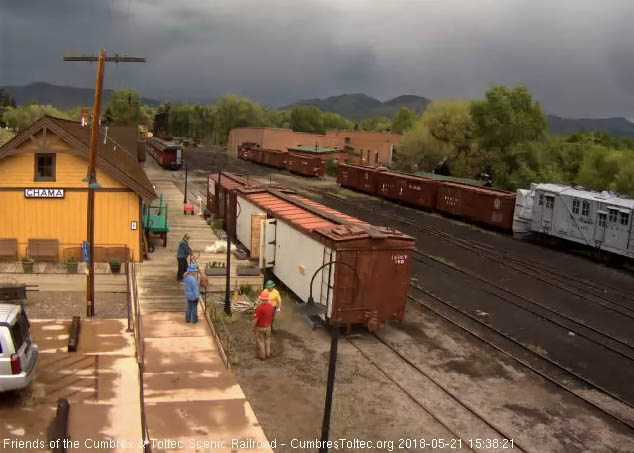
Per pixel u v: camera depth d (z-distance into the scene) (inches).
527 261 1131.9
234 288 794.8
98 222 878.4
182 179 2271.2
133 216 885.8
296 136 3513.8
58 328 619.5
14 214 860.0
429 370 579.5
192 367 533.0
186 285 647.8
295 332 660.1
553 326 748.6
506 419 485.7
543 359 629.0
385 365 582.6
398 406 494.0
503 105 2290.8
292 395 501.0
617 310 833.5
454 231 1445.6
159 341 595.8
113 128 1453.0
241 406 460.4
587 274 1059.9
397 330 693.3
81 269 812.0
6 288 679.7
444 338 676.1
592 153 2217.0
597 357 649.0
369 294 649.6
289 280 778.8
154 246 1003.9
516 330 723.4
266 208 877.8
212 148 4581.7
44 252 855.7
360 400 500.1
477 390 540.1
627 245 1071.6
